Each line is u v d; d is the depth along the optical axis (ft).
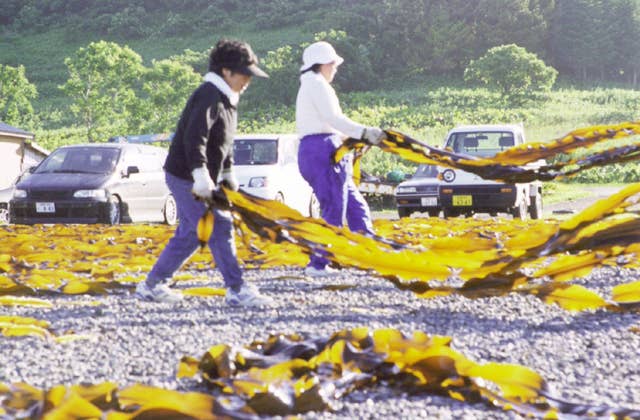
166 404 18.83
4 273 49.62
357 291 41.09
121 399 19.01
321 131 45.70
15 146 176.04
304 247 32.30
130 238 68.44
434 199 100.63
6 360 26.71
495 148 103.24
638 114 435.53
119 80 449.89
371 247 33.24
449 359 22.71
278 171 103.76
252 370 22.85
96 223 100.89
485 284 36.58
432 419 20.33
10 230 81.20
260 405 20.47
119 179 104.88
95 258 58.65
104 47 444.55
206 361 23.76
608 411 20.38
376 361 23.36
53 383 23.99
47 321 33.60
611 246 34.22
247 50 36.04
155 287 38.06
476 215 126.31
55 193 101.14
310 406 20.86
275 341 25.66
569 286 35.96
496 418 20.44
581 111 474.08
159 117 454.81
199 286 44.60
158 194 113.29
